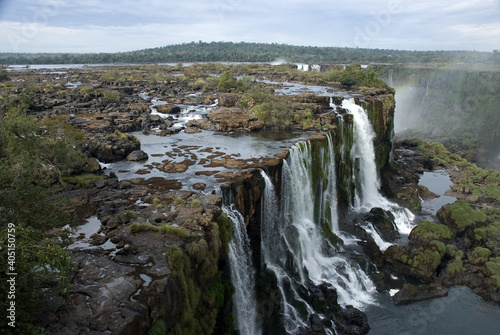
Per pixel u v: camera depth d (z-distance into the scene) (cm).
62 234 2239
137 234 2214
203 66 15238
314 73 12019
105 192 2883
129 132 4969
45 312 1545
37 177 2736
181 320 1861
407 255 3878
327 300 3198
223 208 2769
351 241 4219
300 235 3709
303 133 4825
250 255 2939
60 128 3509
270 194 3441
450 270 3781
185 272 1964
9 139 2719
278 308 2870
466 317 3259
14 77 10881
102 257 1988
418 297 3441
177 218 2388
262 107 5500
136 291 1712
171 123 5319
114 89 8038
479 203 5525
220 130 5047
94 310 1581
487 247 4209
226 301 2372
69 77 11281
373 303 3409
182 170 3419
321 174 4425
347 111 5822
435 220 4972
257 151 4006
